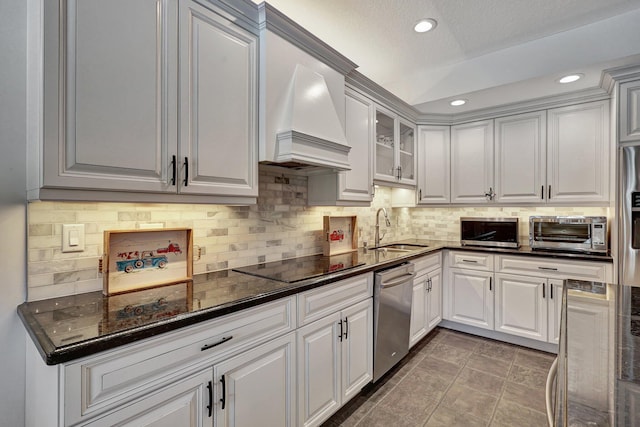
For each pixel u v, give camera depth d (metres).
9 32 1.23
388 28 2.27
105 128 1.15
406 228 3.97
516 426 1.85
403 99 3.12
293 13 2.09
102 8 1.15
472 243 3.28
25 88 1.26
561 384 0.69
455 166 3.42
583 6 2.04
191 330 1.15
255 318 1.38
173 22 1.35
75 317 1.10
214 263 1.88
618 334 0.98
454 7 2.04
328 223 2.49
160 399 1.06
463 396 2.14
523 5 2.02
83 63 1.10
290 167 2.17
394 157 3.01
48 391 0.93
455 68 2.82
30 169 1.16
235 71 1.59
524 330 2.84
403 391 2.20
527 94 2.80
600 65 2.24
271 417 1.44
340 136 2.05
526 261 2.82
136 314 1.13
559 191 2.87
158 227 1.62
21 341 1.25
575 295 1.41
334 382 1.82
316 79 1.97
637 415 0.57
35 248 1.29
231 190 1.58
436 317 3.13
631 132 2.27
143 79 1.25
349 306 1.93
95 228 1.43
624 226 2.23
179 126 1.37
